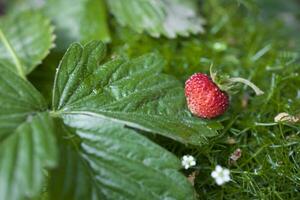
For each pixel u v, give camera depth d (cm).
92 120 17
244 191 18
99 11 25
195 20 25
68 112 17
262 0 28
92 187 16
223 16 26
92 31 25
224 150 19
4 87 16
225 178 17
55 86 17
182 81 22
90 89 18
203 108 18
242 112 21
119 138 17
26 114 16
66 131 17
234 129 19
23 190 14
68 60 17
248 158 19
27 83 17
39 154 15
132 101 18
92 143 16
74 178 16
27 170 14
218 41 25
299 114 19
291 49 25
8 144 15
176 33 24
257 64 23
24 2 27
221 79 18
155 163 16
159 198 16
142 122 17
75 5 25
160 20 25
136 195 16
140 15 25
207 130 18
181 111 18
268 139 19
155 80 19
